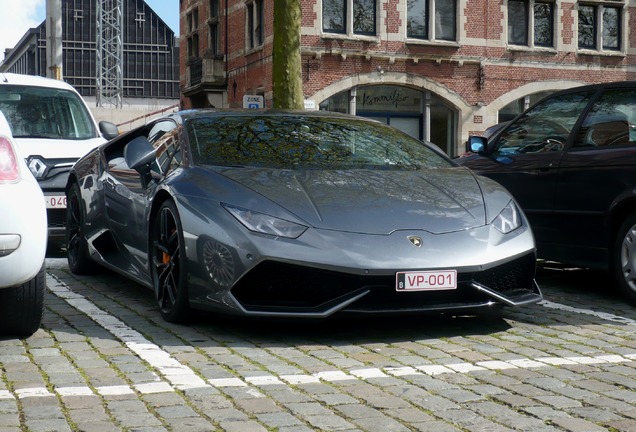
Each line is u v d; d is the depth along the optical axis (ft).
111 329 15.60
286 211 14.80
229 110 19.15
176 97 434.71
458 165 18.39
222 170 16.15
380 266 14.14
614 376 12.51
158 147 18.81
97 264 22.75
